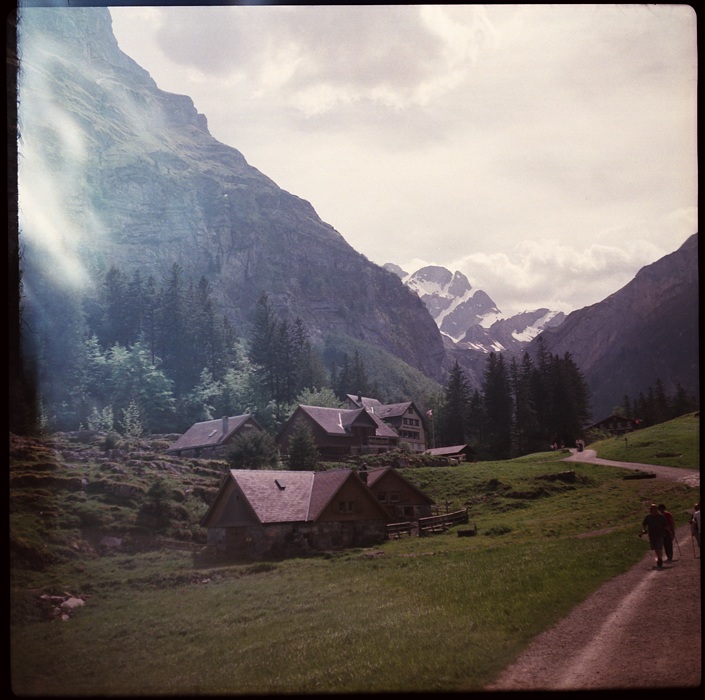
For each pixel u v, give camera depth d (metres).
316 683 13.35
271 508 35.41
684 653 12.68
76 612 23.02
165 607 23.16
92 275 96.31
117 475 40.97
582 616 15.98
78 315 84.06
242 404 84.75
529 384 73.50
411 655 14.45
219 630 19.36
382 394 137.62
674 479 44.31
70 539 31.72
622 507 37.34
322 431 69.75
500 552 27.72
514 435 74.81
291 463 55.62
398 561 28.95
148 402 79.56
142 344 90.75
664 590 17.36
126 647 18.22
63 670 16.30
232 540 35.16
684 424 61.41
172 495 39.38
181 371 91.69
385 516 38.25
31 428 40.97
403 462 61.69
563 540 29.11
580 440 62.00
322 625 18.30
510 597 18.67
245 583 27.08
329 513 36.41
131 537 34.25
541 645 14.20
